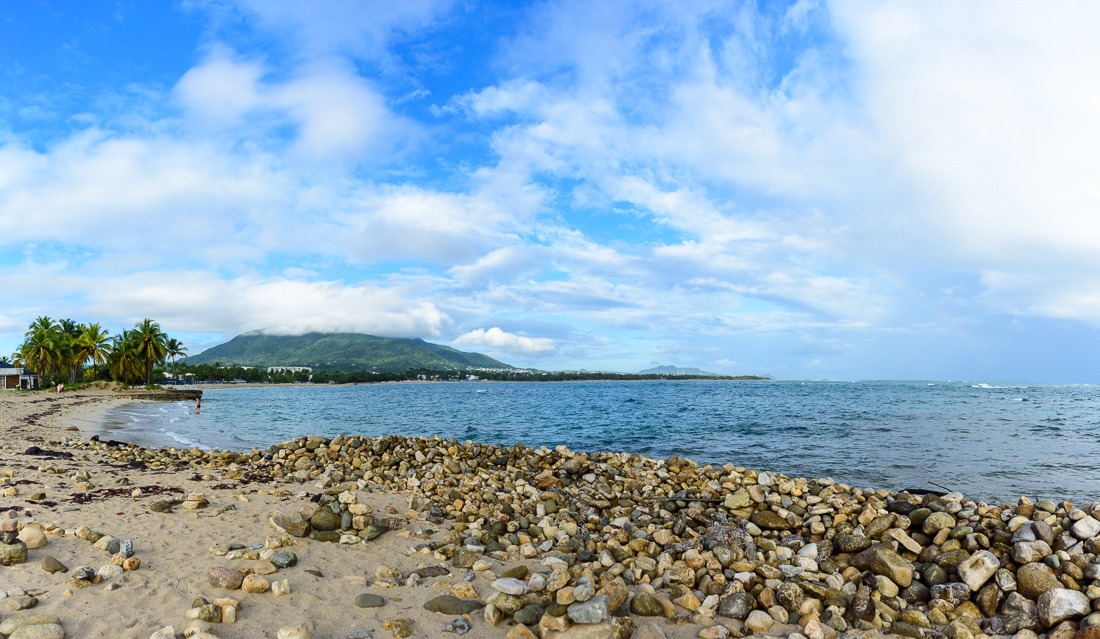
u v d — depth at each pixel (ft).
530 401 263.70
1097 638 17.34
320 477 46.55
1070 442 92.84
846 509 31.60
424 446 56.13
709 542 26.99
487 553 27.27
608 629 18.51
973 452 80.43
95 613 17.70
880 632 19.54
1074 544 22.03
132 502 32.55
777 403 227.61
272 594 20.43
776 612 20.45
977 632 19.38
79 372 377.09
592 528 33.17
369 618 19.36
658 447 89.56
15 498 32.12
